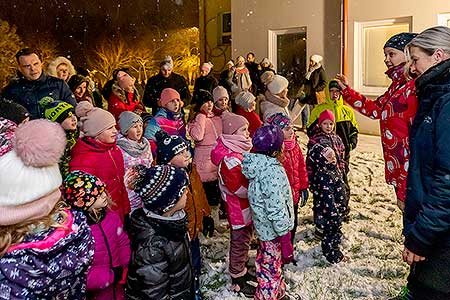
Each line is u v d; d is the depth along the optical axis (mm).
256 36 12789
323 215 3938
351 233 4586
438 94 2232
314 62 10141
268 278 3230
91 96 6242
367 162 7684
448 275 2182
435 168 2172
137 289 2516
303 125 11078
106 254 2525
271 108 4926
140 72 19766
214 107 4922
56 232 1795
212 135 4801
